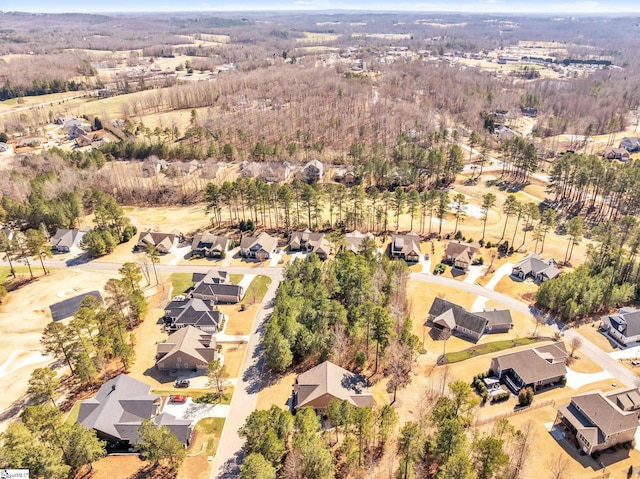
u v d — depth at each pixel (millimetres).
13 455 53250
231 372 80500
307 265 102812
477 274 113062
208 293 103125
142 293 97375
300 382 73562
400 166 168625
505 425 60531
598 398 67188
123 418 67375
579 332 90250
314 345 81250
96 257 126000
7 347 88625
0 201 149125
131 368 82000
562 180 154625
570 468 60812
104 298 99500
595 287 94625
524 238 129625
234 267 119000
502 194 162000
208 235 128500
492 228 137875
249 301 102875
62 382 78938
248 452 61531
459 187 169625
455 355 83562
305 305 87375
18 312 100188
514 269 111938
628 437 64625
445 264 118188
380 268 100062
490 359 82438
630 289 95562
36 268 120250
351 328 83000
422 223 138500
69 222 141375
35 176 166125
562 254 120500
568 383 76688
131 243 134375
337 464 61375
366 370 80062
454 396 70688
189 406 72750
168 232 138125
